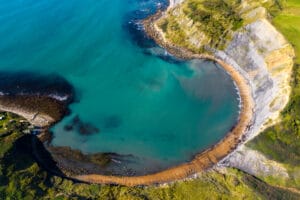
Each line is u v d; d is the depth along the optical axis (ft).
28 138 308.19
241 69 359.46
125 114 332.80
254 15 379.35
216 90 348.38
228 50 377.09
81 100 348.18
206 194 254.06
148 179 276.21
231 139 301.22
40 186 265.75
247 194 246.27
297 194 245.45
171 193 259.39
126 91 356.38
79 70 384.47
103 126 321.93
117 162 290.97
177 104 339.36
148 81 366.63
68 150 301.02
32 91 358.64
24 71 384.68
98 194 262.67
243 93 341.00
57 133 315.78
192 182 266.57
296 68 306.76
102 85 364.58
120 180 276.82
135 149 301.02
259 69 342.64
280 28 348.59
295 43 329.93
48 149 301.84
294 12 368.48
